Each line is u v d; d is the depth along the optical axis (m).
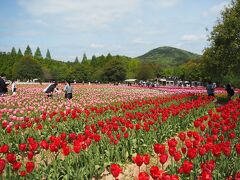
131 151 10.88
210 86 31.08
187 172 6.95
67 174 8.15
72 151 9.36
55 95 36.78
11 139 12.37
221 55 30.77
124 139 10.98
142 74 146.00
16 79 134.62
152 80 147.00
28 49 187.75
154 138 12.55
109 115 18.22
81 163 8.94
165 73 175.75
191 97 30.17
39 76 136.38
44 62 170.38
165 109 16.17
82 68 141.12
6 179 7.83
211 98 26.94
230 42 30.30
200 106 21.11
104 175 9.52
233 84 40.66
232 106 18.16
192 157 7.77
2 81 27.62
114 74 135.38
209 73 32.72
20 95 35.28
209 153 9.09
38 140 12.55
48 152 11.81
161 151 8.18
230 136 10.33
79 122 15.14
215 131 10.50
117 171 6.81
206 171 6.94
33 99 29.66
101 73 137.88
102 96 36.12
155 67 163.00
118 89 56.84
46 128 14.47
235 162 8.95
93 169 8.71
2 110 17.48
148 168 10.25
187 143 8.76
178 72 155.75
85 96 36.22
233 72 32.28
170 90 56.28
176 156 7.75
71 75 140.00
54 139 8.89
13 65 145.12
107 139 10.98
